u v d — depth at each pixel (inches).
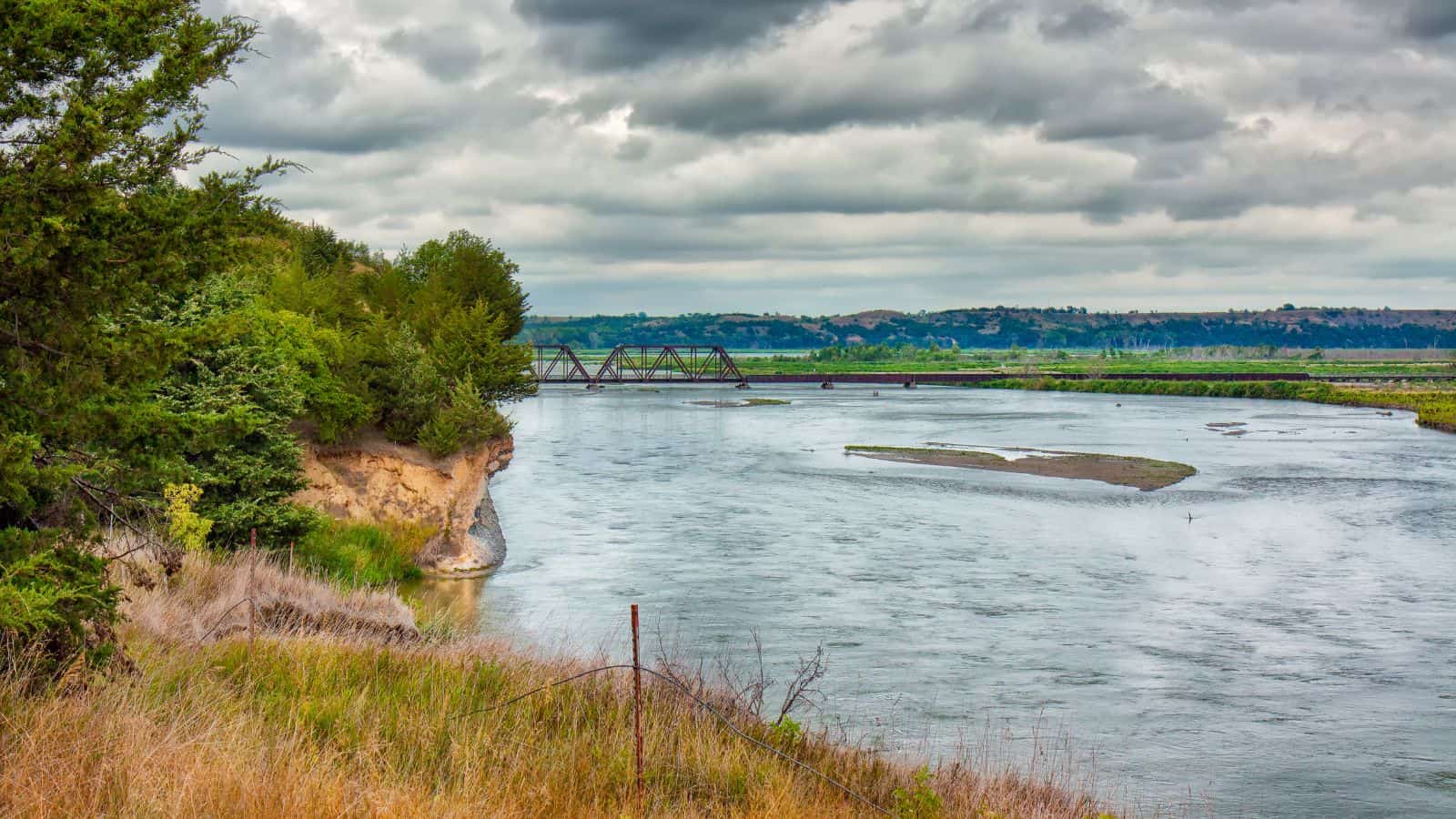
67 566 438.0
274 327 1473.9
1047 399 7322.8
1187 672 1122.0
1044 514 2229.3
